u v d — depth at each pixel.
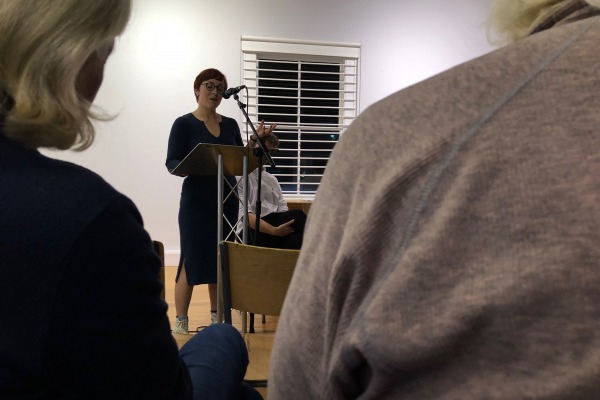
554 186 0.32
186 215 2.76
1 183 0.52
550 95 0.35
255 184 3.10
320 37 4.92
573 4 0.42
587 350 0.30
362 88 5.03
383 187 0.36
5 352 0.50
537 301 0.31
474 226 0.33
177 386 0.67
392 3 4.98
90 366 0.53
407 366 0.33
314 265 0.40
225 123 3.08
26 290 0.50
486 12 0.52
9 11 0.55
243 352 1.10
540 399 0.30
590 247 0.31
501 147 0.34
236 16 4.75
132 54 4.59
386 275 0.35
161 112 4.67
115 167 4.63
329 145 5.09
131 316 0.55
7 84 0.57
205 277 2.76
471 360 0.32
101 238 0.53
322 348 0.39
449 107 0.37
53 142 0.61
